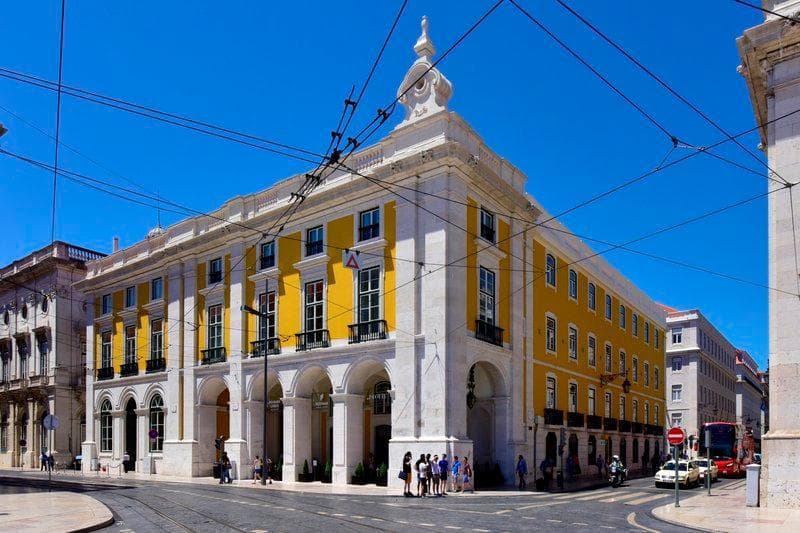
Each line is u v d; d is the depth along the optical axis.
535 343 27.03
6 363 44.66
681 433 16.05
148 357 32.97
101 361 36.62
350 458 23.39
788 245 14.98
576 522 13.06
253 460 26.73
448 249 21.66
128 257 35.66
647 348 43.19
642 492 21.73
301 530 11.38
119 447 34.09
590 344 33.50
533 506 16.39
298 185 26.61
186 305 30.84
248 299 28.11
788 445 14.28
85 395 40.06
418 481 19.44
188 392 30.03
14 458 42.22
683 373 56.34
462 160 22.08
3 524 12.05
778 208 15.24
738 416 74.75
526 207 26.44
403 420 21.69
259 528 11.67
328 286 24.95
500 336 24.14
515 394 24.66
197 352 30.06
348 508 15.34
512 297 25.30
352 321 23.86
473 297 22.86
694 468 25.31
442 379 20.98
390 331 22.73
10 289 45.31
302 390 25.55
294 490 21.44
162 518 13.40
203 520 12.93
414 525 12.21
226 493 20.06
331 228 25.23
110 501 17.44
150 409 32.53
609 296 37.16
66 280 40.94
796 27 14.78
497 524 12.59
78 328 41.09
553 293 29.38
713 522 12.66
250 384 27.16
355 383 23.91
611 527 12.25
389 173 23.22
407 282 22.28
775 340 14.89
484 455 24.80
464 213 22.55
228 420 31.14
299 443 25.28
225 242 29.25
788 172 15.16
